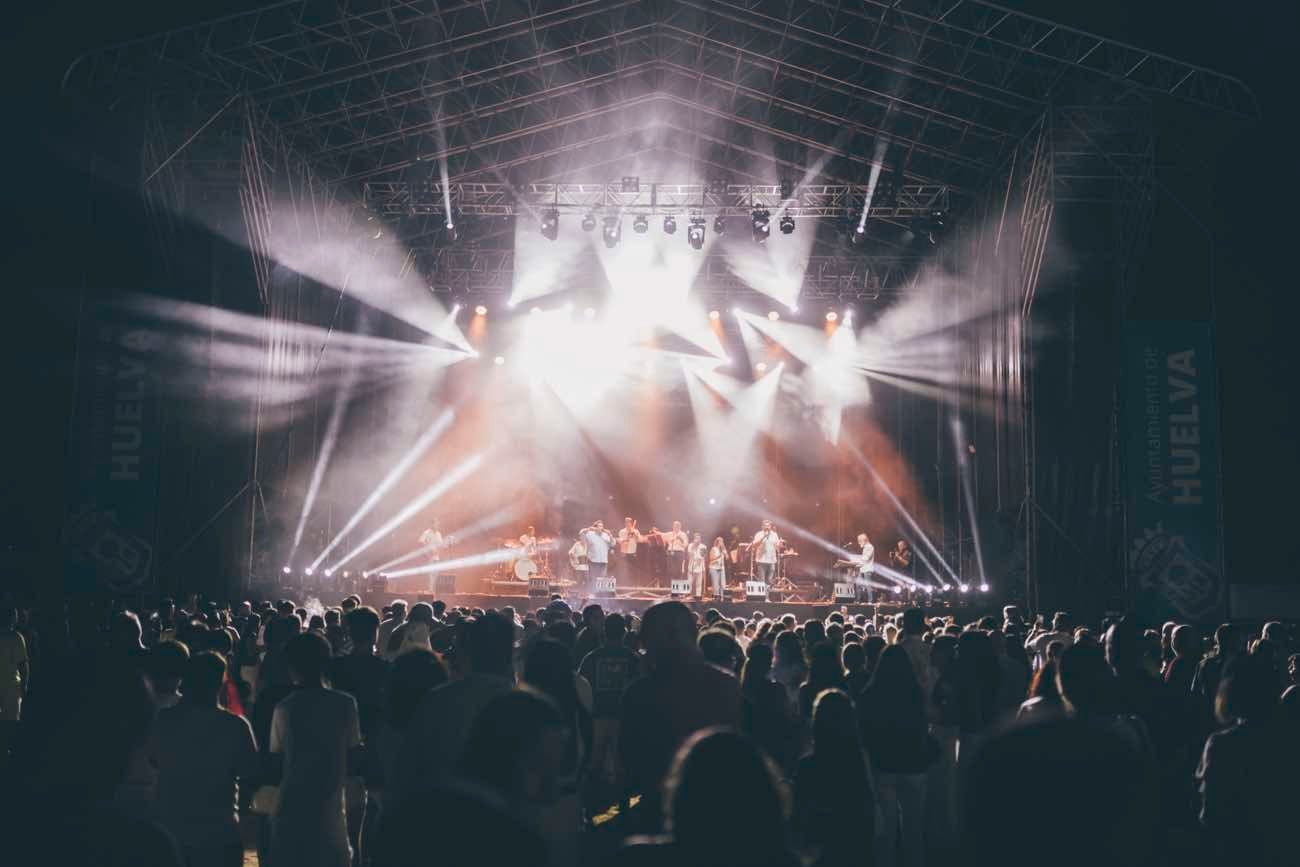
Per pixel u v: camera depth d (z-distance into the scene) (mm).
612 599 26609
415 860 2260
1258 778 5141
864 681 9109
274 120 24203
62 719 3182
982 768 2514
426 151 26797
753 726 7371
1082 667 5164
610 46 24984
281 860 5844
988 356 26031
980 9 22328
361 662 7547
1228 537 24188
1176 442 21703
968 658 8500
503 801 2418
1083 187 22688
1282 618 23516
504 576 30266
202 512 21906
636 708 5586
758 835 2451
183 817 5508
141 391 21234
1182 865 7586
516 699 2904
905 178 27250
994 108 24750
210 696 5691
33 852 2928
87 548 20750
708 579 29688
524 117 26906
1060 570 22484
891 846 7727
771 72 25656
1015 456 24000
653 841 2561
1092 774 2432
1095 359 22672
